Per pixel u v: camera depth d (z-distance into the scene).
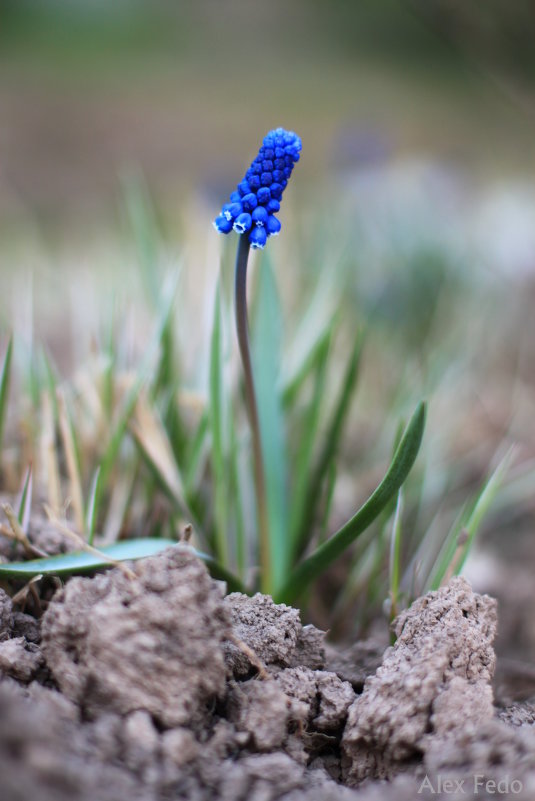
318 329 0.52
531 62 1.14
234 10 3.31
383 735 0.35
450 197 0.97
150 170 1.68
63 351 0.75
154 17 3.16
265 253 0.46
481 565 0.54
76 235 1.20
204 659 0.34
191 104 2.25
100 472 0.42
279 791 0.33
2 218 1.29
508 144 1.67
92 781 0.31
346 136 0.98
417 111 2.14
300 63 2.81
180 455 0.47
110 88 2.36
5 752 0.31
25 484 0.41
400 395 0.61
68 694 0.34
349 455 0.61
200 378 0.50
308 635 0.38
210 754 0.34
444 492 0.58
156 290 0.52
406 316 0.78
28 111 2.06
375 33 3.13
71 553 0.38
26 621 0.38
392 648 0.38
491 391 0.76
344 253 0.57
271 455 0.45
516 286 0.90
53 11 3.00
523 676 0.43
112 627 0.34
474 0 1.09
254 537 0.47
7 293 0.75
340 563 0.50
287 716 0.35
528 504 0.62
